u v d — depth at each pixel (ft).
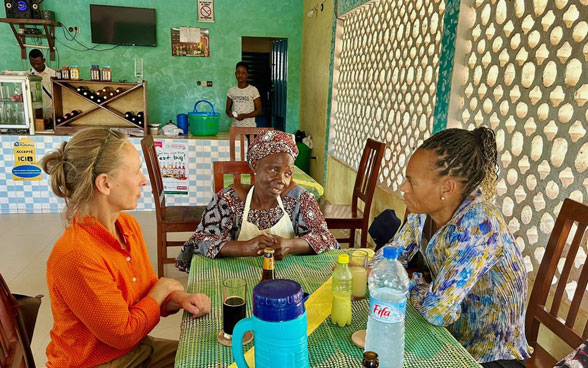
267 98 25.48
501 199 6.99
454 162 3.80
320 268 5.12
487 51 7.34
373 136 12.71
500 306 4.08
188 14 18.08
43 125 15.40
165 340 4.69
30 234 12.94
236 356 2.70
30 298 4.01
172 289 4.31
